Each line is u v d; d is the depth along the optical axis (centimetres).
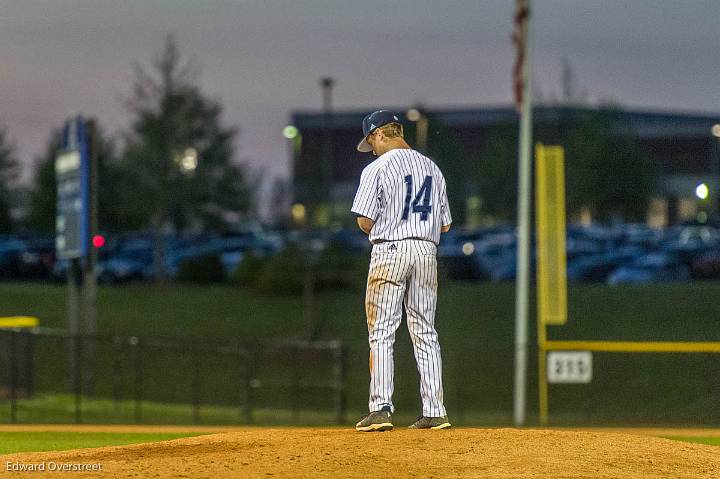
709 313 11412
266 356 8819
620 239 16738
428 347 2544
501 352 9406
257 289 13362
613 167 18400
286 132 15788
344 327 11594
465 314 11656
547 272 7181
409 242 2497
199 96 15500
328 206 18550
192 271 14350
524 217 7525
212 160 15575
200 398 7731
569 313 11625
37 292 13375
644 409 7725
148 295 13338
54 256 14825
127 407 6962
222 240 17200
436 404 2547
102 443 4844
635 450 2380
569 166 18362
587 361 6831
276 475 2097
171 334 10912
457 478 2097
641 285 13075
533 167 16275
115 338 6825
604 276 14238
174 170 15338
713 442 5303
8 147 19388
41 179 17100
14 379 6347
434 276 2534
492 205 19412
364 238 16475
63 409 6694
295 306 12569
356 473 2119
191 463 2192
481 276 14325
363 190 2494
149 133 15212
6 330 6688
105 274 14375
